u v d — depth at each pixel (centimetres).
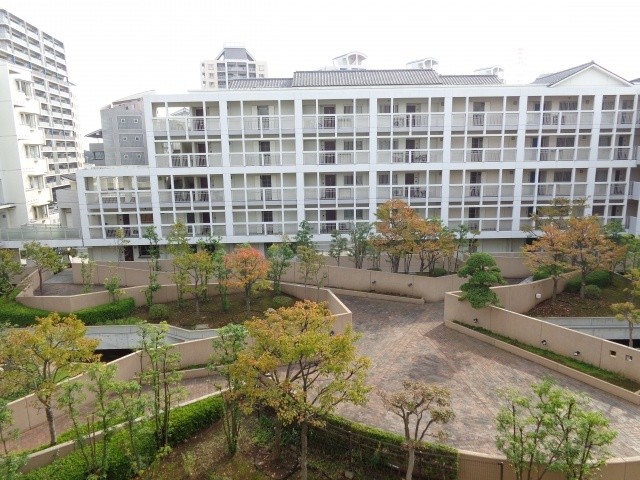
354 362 1381
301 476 1242
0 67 3778
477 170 3653
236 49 11131
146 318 2458
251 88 3791
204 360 1964
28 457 1182
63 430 1541
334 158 3575
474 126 3525
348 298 2831
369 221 3453
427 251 2923
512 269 3181
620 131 3603
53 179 6162
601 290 2602
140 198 3566
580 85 3556
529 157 3581
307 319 1302
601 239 2434
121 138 5484
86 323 2409
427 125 3500
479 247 3769
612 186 3650
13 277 3148
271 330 1245
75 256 3409
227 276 2469
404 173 3703
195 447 1428
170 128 3456
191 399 1662
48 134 7731
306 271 2664
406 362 1938
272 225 3628
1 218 3922
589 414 1030
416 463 1247
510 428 1271
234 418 1373
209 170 3506
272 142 3634
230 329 1396
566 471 1045
